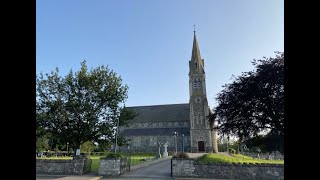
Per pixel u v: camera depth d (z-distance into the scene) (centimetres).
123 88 2886
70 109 2675
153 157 5162
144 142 8006
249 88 2031
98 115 2759
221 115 2309
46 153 4453
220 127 2347
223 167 2038
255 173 1959
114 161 2212
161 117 8538
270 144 2022
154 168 2838
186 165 2108
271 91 1870
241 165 2000
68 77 2741
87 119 2667
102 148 2869
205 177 2053
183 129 8038
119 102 2841
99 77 2778
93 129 2711
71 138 2691
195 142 7175
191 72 7775
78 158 2311
